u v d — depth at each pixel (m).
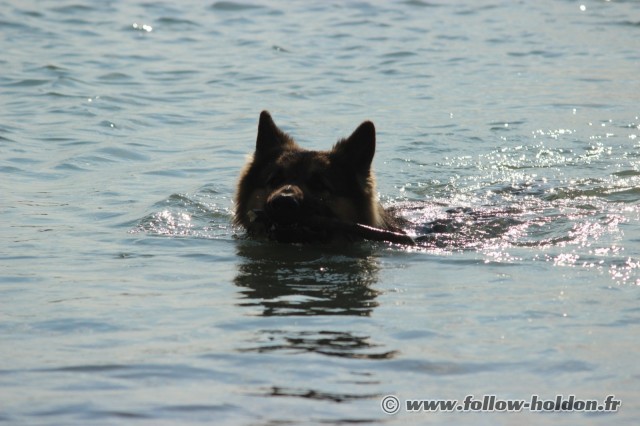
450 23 35.56
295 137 20.66
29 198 16.00
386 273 11.97
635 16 36.94
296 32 33.59
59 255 12.69
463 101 24.55
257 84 26.30
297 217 13.22
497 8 38.56
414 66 28.77
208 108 23.61
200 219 15.21
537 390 7.96
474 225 14.81
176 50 30.55
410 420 7.38
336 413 7.48
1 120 21.52
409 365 8.48
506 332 9.39
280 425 7.25
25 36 31.39
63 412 7.45
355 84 26.44
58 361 8.55
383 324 9.67
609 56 30.25
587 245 13.26
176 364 8.46
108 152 19.34
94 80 26.14
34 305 10.30
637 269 11.84
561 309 10.14
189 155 19.31
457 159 19.33
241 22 35.09
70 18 34.44
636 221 14.68
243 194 14.71
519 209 15.78
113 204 15.78
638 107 23.86
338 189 14.08
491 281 11.43
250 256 12.93
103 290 10.98
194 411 7.48
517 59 29.86
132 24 34.03
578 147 20.08
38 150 19.28
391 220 15.06
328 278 11.71
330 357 8.67
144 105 23.73
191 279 11.59
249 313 10.07
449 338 9.21
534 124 22.14
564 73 27.94
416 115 23.02
